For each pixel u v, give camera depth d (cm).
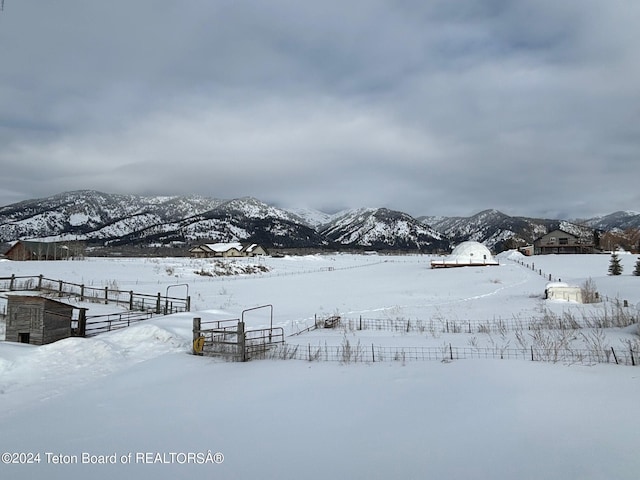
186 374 1271
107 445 755
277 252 17225
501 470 579
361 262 10425
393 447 675
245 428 801
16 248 6806
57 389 1143
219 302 3412
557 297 2992
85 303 2750
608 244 11838
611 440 653
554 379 1024
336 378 1134
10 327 1717
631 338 1602
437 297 3719
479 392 938
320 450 682
